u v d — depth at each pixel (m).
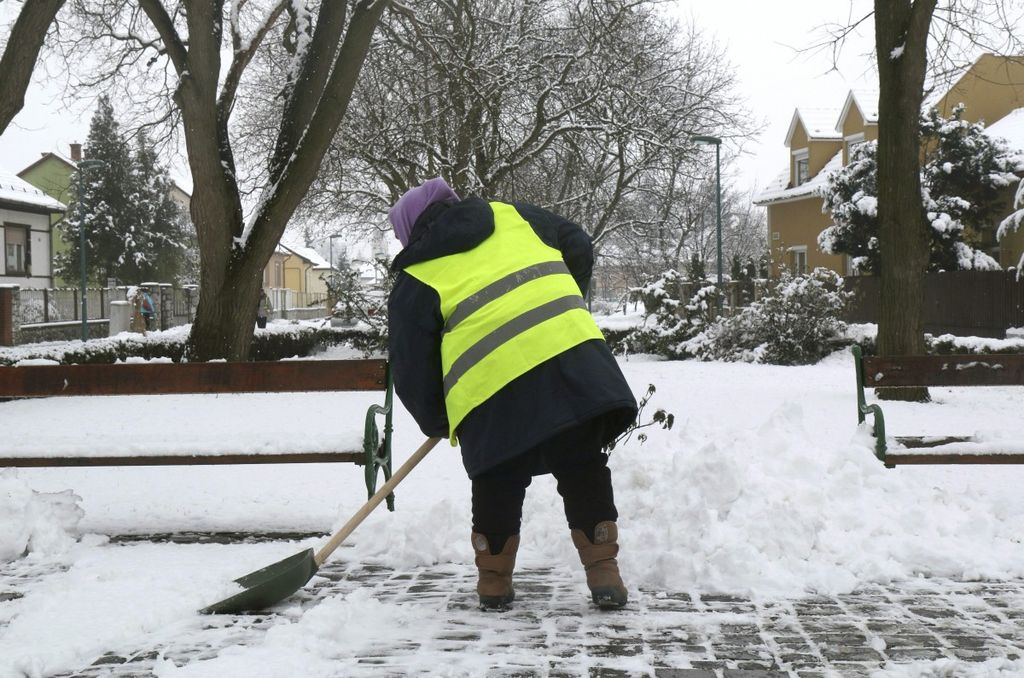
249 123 25.33
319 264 95.06
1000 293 23.50
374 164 24.41
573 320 3.57
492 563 3.72
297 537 5.11
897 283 12.59
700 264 27.27
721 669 3.05
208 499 6.33
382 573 4.40
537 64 23.91
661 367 20.78
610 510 3.71
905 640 3.32
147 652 3.33
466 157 24.31
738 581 4.02
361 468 7.65
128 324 31.42
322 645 3.27
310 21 17.39
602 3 20.67
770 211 41.03
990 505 4.93
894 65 12.39
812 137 38.09
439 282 3.68
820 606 3.74
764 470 4.83
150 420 11.59
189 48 15.61
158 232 53.34
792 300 21.91
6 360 14.64
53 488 6.83
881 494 4.77
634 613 3.67
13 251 37.53
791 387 15.09
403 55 22.92
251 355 22.64
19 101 12.53
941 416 10.93
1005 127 30.11
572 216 28.94
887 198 12.60
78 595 3.93
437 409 3.81
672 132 26.38
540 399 3.44
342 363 5.54
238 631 3.54
